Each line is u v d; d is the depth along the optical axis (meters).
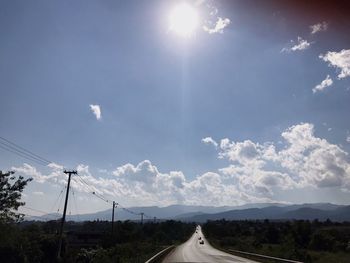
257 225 181.00
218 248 69.38
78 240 94.06
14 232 39.09
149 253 44.75
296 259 38.09
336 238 75.00
